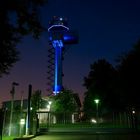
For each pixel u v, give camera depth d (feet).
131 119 138.72
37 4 31.83
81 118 262.06
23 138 93.76
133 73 80.18
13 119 106.32
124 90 83.41
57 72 320.50
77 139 94.84
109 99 198.59
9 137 93.30
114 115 191.31
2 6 29.58
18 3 30.37
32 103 220.02
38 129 135.13
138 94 82.12
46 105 239.50
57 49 327.88
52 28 336.29
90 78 239.50
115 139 90.17
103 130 134.10
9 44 33.01
